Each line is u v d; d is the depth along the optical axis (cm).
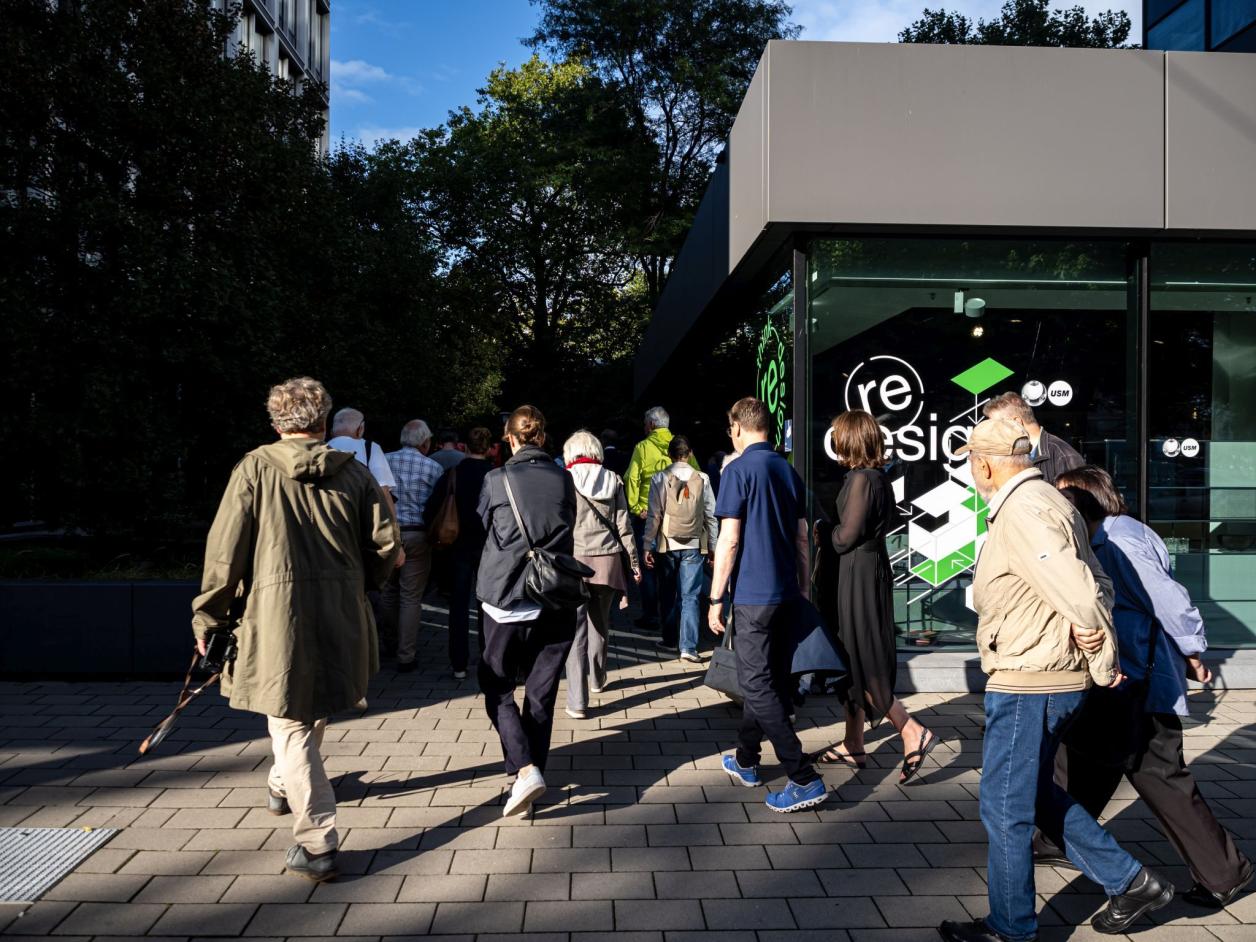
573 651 566
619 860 365
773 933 310
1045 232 629
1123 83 603
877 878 351
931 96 598
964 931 301
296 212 1104
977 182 600
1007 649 296
